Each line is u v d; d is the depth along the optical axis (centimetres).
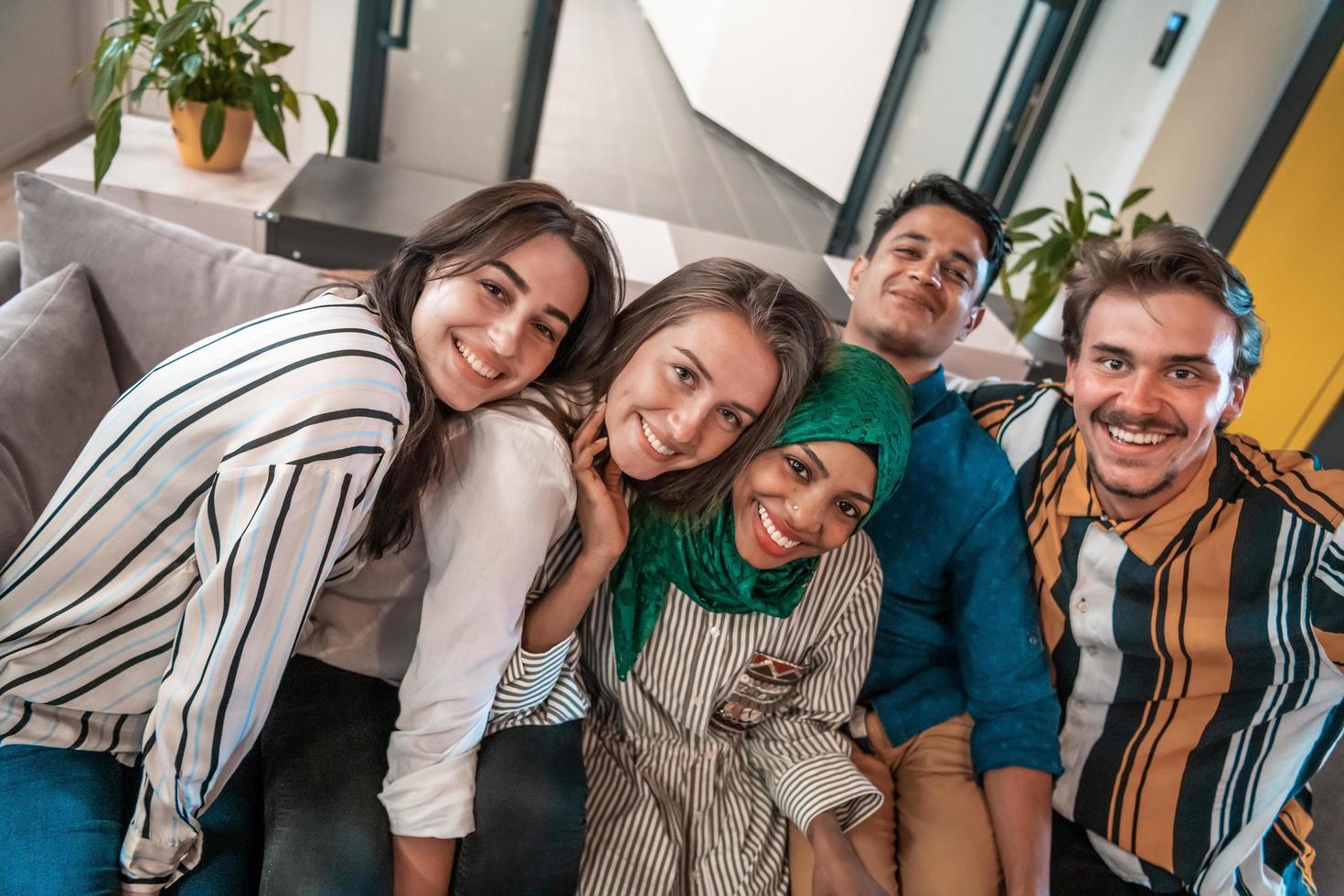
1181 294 132
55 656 101
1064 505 147
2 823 98
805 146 633
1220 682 136
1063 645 146
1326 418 342
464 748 112
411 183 315
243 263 151
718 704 135
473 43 364
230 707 94
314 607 125
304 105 375
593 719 139
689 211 526
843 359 121
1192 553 138
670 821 129
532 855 113
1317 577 133
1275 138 360
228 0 351
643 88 789
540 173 510
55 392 127
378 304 109
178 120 258
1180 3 371
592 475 113
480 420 110
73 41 371
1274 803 132
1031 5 414
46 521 103
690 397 107
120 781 108
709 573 123
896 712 151
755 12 666
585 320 113
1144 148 378
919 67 435
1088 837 146
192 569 100
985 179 449
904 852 142
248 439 93
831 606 134
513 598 109
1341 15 339
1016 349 302
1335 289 338
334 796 110
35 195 144
